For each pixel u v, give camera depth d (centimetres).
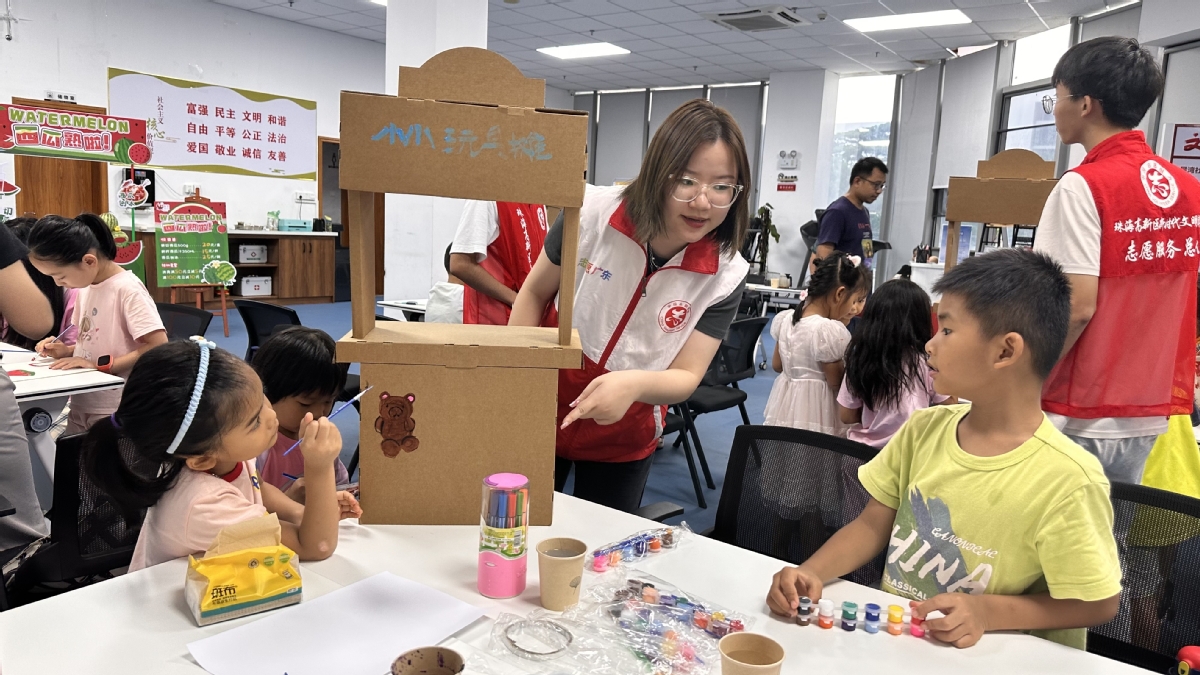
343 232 925
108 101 716
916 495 111
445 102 111
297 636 89
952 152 828
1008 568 103
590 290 146
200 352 103
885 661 90
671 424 330
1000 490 103
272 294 873
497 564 101
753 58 892
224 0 764
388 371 119
